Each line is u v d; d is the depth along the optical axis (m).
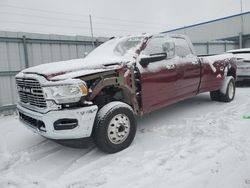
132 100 4.30
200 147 3.85
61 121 3.56
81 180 3.19
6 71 7.58
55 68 3.78
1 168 3.75
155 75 4.64
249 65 9.47
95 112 3.66
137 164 3.47
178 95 5.32
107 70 3.94
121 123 3.95
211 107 6.56
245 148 3.67
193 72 5.66
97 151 4.07
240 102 7.06
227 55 7.31
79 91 3.56
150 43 4.89
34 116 3.75
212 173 3.06
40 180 3.29
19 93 4.29
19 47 7.82
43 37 8.27
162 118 5.74
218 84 6.67
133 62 4.35
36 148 4.45
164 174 3.15
